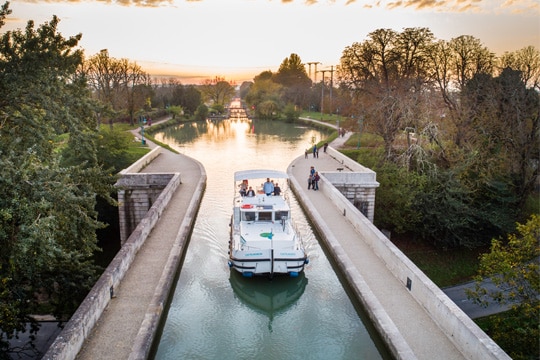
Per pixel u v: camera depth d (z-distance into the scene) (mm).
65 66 16141
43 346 15969
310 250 20266
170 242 18312
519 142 29766
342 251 17500
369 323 13156
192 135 70000
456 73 35531
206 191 30484
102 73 67000
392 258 15523
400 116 31047
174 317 15086
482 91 31969
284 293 17531
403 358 10602
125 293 13688
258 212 19359
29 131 14508
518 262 15180
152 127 72438
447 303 11742
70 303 16047
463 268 26141
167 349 13336
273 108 100375
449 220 26359
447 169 28688
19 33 15195
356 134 52156
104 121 64562
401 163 28969
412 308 13078
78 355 10469
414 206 27578
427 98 30281
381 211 28656
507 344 14117
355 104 38406
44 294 17391
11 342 16203
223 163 42469
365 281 14883
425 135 29172
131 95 70562
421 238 29141
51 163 13719
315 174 28125
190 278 18016
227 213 25938
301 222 23906
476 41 34562
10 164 11031
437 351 10930
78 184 14703
